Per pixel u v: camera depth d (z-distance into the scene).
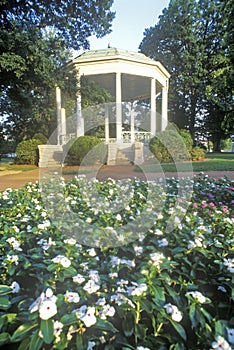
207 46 20.09
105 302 1.00
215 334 0.79
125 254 1.57
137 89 12.84
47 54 7.93
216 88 13.23
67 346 0.75
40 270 1.26
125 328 0.88
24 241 1.68
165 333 0.90
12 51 6.79
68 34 10.25
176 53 20.84
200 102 22.14
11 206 2.73
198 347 0.83
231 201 2.94
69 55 10.64
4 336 0.75
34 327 0.74
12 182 5.87
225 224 1.91
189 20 19.64
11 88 8.85
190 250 1.42
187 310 0.96
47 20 9.31
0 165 11.33
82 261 1.39
